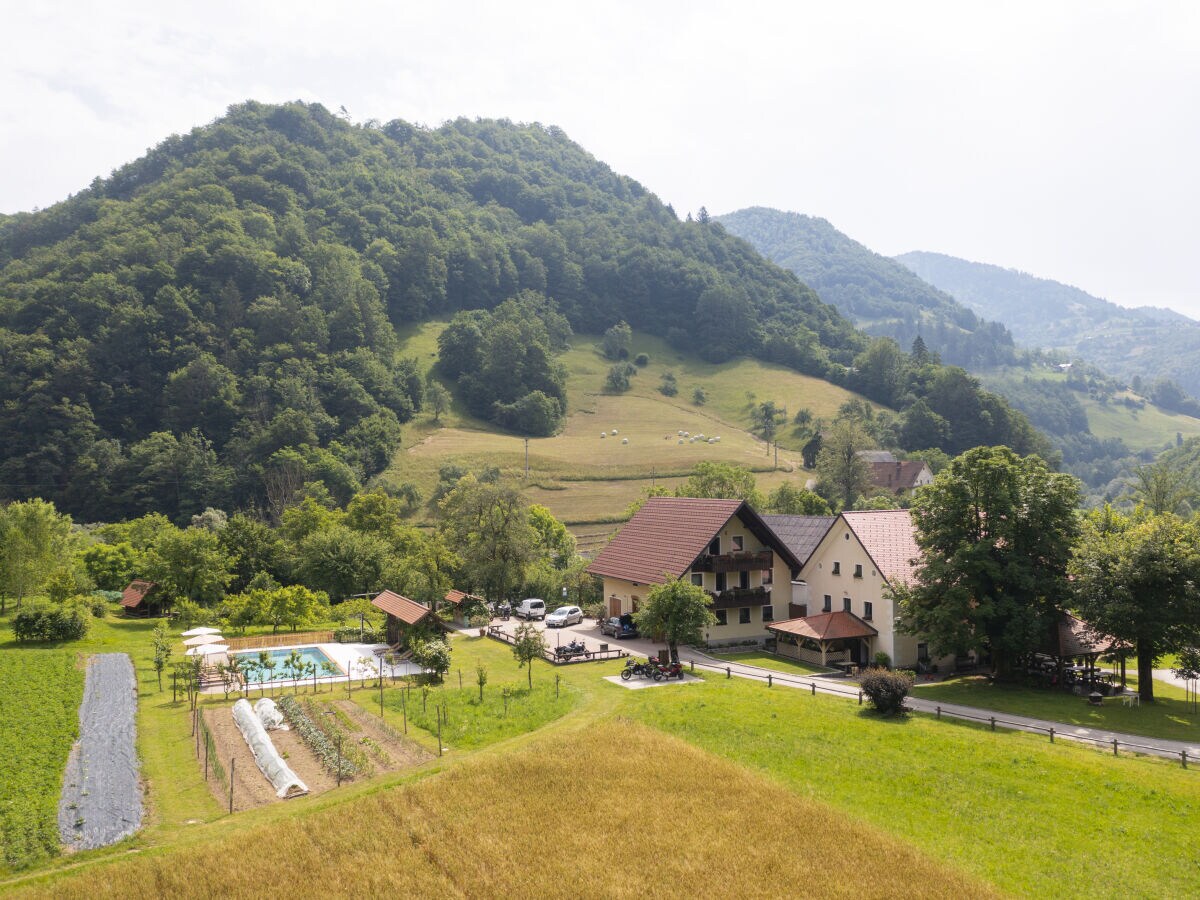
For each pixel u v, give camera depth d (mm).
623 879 22828
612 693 42719
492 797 27938
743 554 58375
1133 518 53250
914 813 27641
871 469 152375
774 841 25047
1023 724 39219
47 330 162750
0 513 65250
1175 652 44219
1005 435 198750
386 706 40812
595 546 120312
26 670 45344
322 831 25531
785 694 42812
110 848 24891
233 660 45344
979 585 46969
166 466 139625
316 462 141000
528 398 192125
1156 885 22984
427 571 70375
